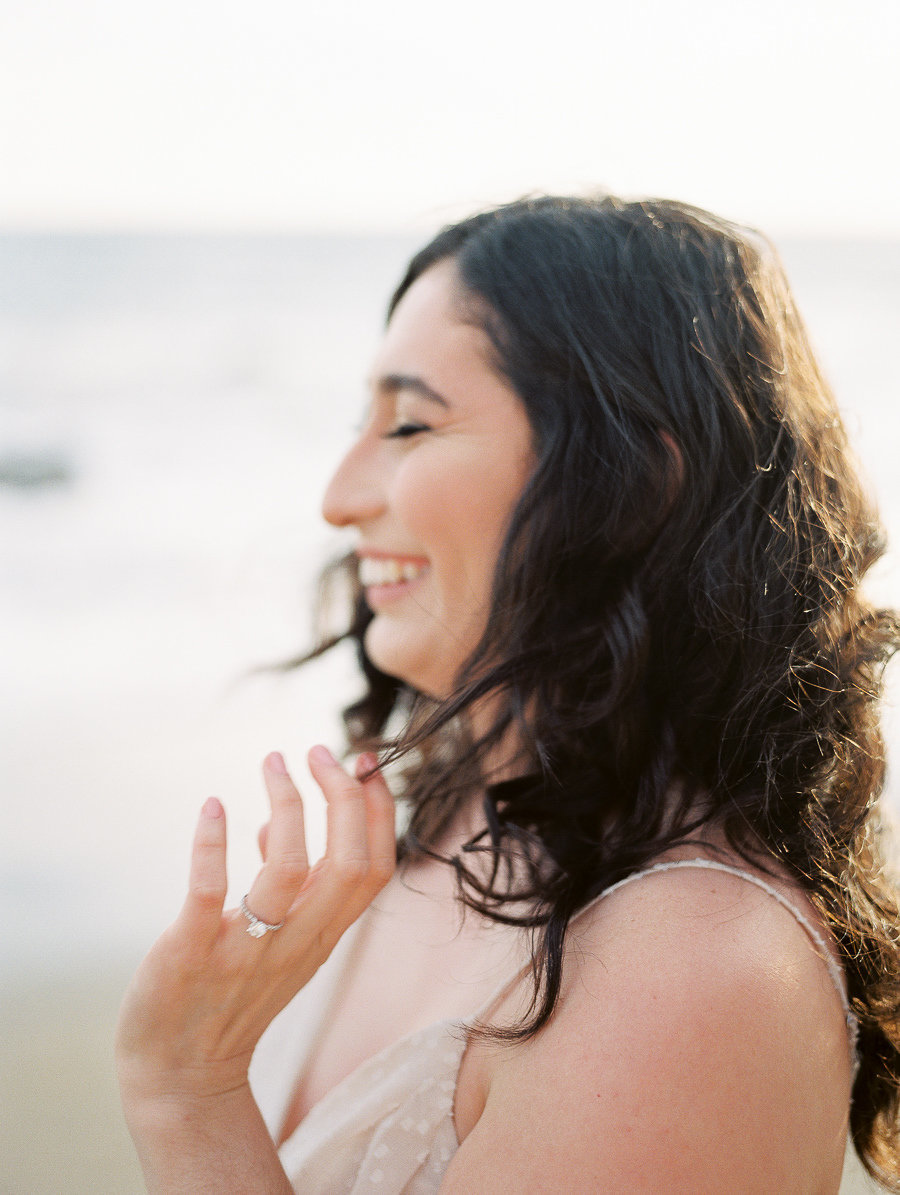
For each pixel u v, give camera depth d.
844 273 12.30
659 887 0.97
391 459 1.27
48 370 12.45
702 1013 0.86
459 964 1.19
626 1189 0.81
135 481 10.84
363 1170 1.03
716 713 1.11
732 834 1.03
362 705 1.93
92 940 4.17
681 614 1.13
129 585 8.61
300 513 10.14
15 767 5.48
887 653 1.21
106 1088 3.43
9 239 12.86
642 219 1.22
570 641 1.14
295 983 1.07
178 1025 1.05
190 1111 1.05
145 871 4.61
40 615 8.02
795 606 1.14
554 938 0.95
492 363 1.18
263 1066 1.48
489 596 1.20
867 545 1.29
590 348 1.14
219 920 1.02
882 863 1.23
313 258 13.37
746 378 1.17
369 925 1.42
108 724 6.06
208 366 12.77
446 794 1.28
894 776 3.18
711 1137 0.82
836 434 1.27
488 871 1.20
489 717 1.27
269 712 6.05
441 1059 1.05
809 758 1.09
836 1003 0.99
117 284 13.06
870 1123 1.17
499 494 1.17
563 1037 0.91
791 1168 0.85
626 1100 0.84
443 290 1.23
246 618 7.97
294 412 12.40
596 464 1.14
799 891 1.02
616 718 1.10
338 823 1.07
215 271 13.26
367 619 1.92
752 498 1.14
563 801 1.09
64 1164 3.07
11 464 11.00
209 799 1.05
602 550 1.14
